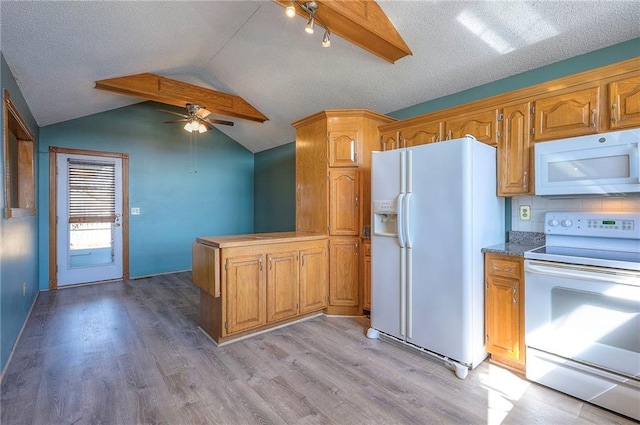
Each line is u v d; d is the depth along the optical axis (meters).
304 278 3.22
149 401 1.90
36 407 1.83
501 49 2.56
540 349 2.04
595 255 1.95
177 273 5.49
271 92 4.28
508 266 2.22
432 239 2.40
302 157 3.79
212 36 3.27
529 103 2.36
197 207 5.82
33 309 3.58
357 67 3.26
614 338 1.75
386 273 2.72
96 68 3.16
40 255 4.33
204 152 5.92
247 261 2.79
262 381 2.12
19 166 3.52
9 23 2.05
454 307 2.27
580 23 2.19
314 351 2.58
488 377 2.16
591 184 2.03
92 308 3.64
